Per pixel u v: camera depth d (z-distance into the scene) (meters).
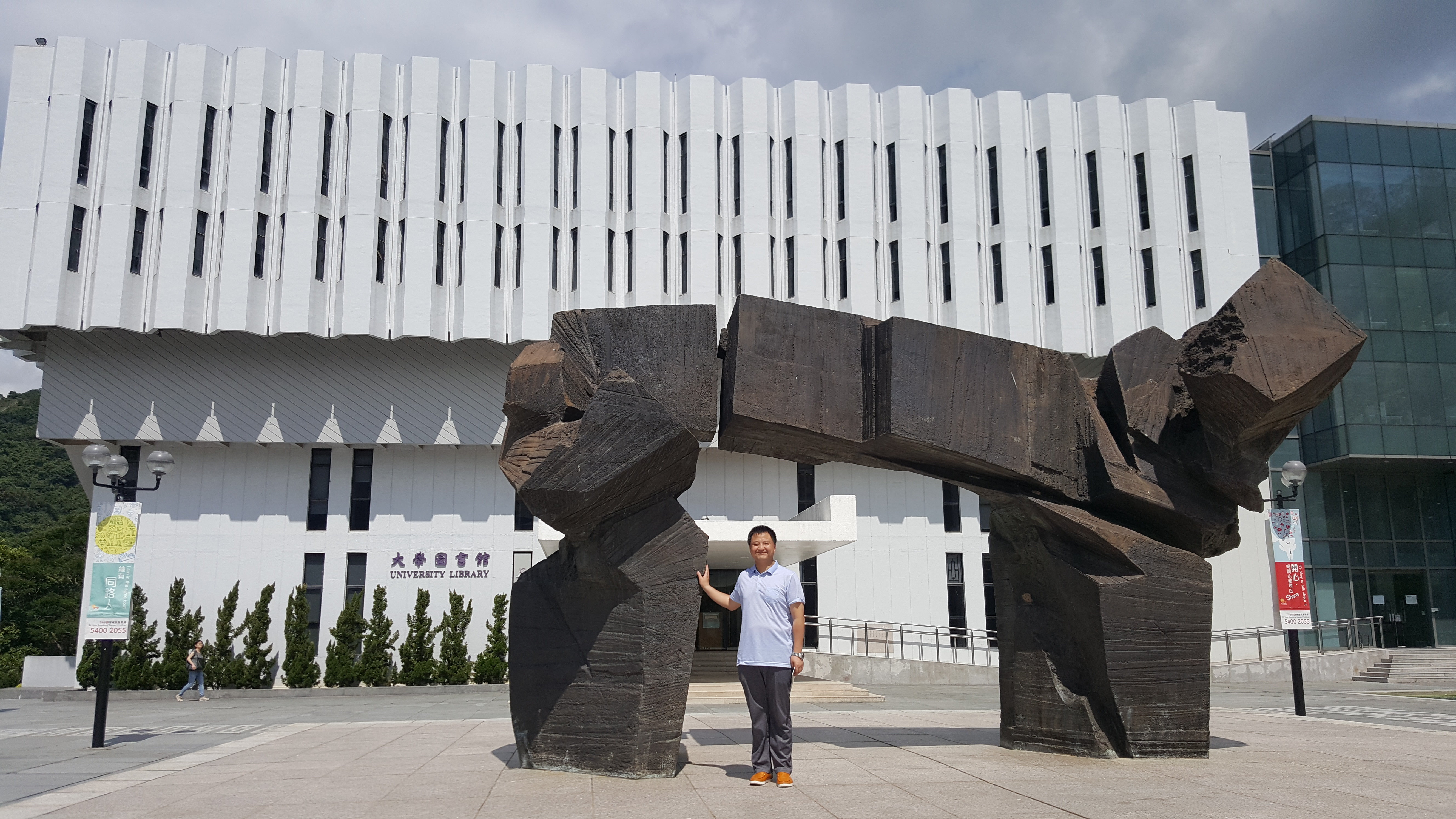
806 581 27.66
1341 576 29.14
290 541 26.06
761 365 6.77
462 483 27.02
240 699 22.91
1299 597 13.42
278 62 25.50
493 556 26.73
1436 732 9.74
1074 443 7.50
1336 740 8.73
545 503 6.08
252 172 24.48
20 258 23.38
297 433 25.83
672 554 6.34
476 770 6.88
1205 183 27.59
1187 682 7.10
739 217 27.25
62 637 35.31
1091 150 28.06
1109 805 5.24
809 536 21.39
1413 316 28.80
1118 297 27.14
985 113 28.45
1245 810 5.11
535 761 6.60
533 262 25.61
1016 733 7.69
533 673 6.69
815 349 6.98
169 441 25.38
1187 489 7.43
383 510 26.61
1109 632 7.01
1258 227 30.69
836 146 28.09
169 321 23.45
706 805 5.24
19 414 67.12
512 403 6.48
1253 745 8.28
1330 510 29.66
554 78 26.73
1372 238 29.16
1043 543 7.47
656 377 6.67
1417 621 29.14
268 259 24.58
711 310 6.77
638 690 6.25
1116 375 7.68
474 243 25.39
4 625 34.28
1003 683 7.87
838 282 27.38
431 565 26.52
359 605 25.16
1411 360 28.52
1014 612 7.82
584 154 26.52
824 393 6.94
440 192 25.73
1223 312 6.82
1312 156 29.72
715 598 6.35
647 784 5.96
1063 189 27.72
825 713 13.08
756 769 5.97
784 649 5.97
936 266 27.59
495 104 26.20
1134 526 7.57
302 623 24.52
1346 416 28.08
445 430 26.30
